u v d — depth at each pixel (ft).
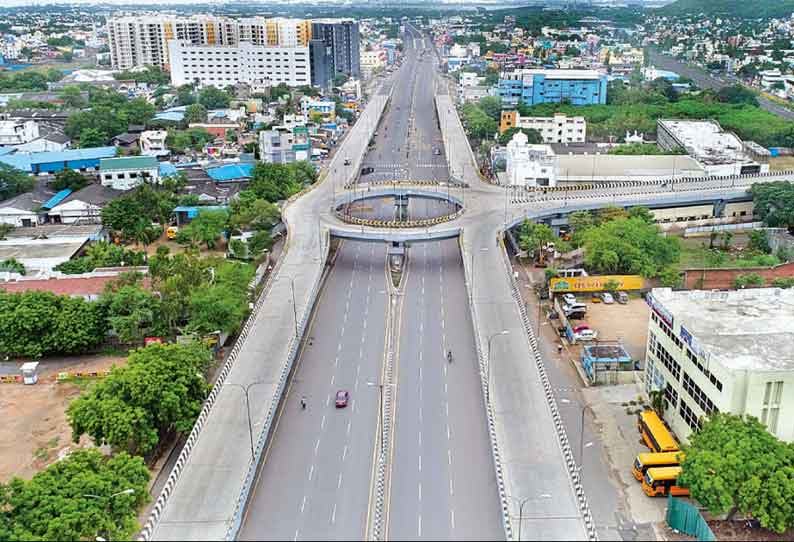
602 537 289.53
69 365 437.17
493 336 426.51
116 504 273.54
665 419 376.27
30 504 263.70
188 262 490.49
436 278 567.18
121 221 645.51
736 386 311.27
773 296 401.29
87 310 447.01
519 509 279.49
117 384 339.98
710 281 502.38
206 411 346.54
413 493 311.27
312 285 499.51
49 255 583.99
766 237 618.85
